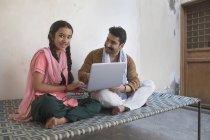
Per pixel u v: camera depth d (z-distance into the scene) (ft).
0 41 7.82
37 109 5.40
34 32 8.48
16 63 8.18
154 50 12.72
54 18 8.92
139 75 12.11
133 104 6.92
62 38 6.18
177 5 13.66
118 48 7.25
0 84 7.91
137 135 8.98
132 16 11.59
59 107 5.46
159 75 13.03
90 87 6.09
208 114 11.96
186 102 7.71
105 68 5.98
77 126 5.22
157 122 10.61
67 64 6.66
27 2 8.26
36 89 5.73
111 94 6.68
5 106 7.07
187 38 13.98
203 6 12.94
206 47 12.93
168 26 13.29
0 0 7.73
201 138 8.64
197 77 13.44
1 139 4.39
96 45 10.25
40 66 5.80
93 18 10.07
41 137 4.48
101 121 5.64
